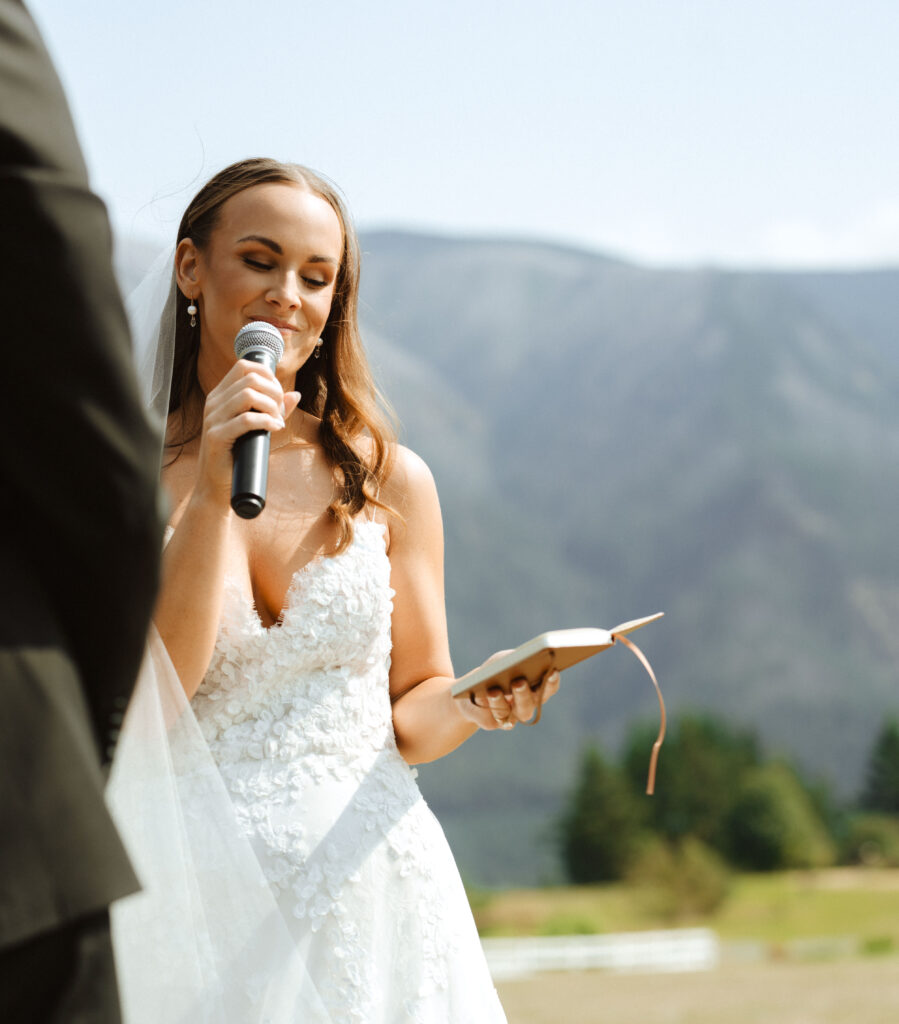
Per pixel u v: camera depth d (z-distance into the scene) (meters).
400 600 2.23
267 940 1.82
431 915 2.01
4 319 1.04
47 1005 1.03
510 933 31.95
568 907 34.78
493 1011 2.07
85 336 1.05
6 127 1.04
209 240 2.09
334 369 2.25
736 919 34.25
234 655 2.00
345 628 2.05
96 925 1.06
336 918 1.90
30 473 1.06
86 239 1.06
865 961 15.34
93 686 1.12
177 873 1.78
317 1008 1.82
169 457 2.16
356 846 1.95
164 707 1.86
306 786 1.97
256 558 2.08
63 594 1.10
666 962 17.98
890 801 52.03
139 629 1.11
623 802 39.69
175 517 2.07
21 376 1.05
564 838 39.81
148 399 2.08
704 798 41.62
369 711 2.09
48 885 1.01
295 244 2.04
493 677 1.86
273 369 1.95
